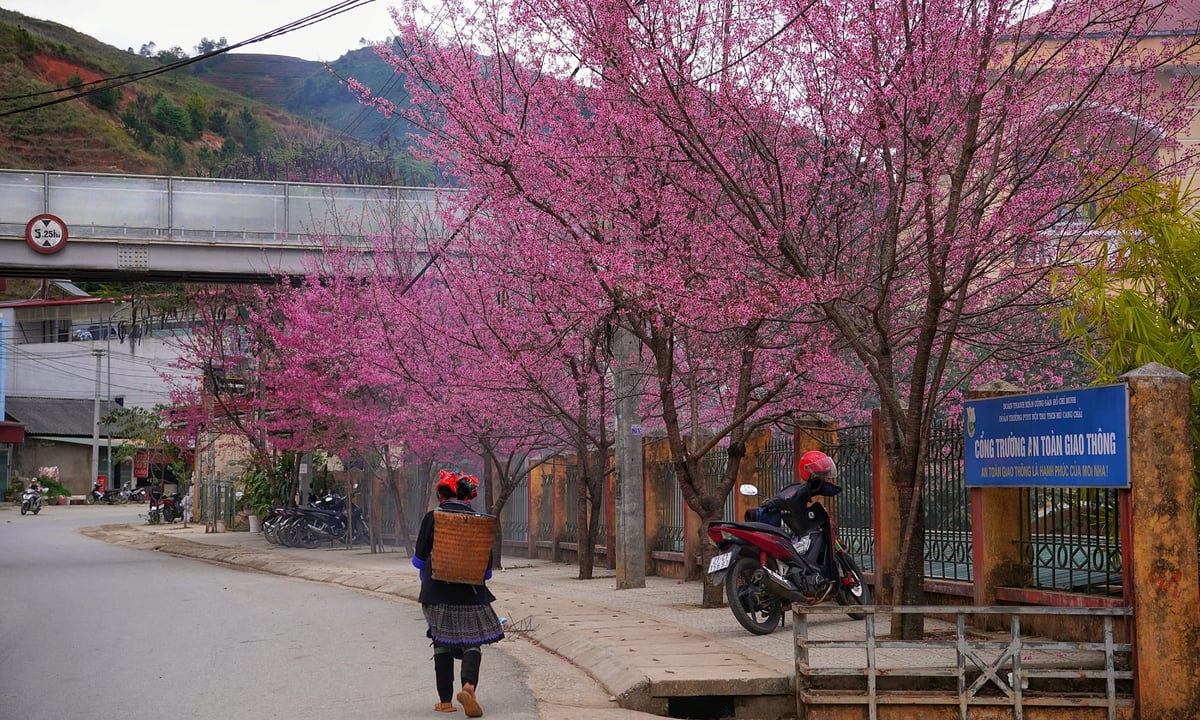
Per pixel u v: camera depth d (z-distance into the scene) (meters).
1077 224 11.69
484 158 12.52
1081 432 9.05
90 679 10.05
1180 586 8.26
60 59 138.00
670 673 8.88
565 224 12.56
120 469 77.44
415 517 29.72
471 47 14.22
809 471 11.96
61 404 72.88
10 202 27.89
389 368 19.75
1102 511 10.21
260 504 36.78
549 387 18.27
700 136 10.98
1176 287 10.96
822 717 8.30
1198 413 10.39
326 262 25.38
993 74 11.13
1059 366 14.29
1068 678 8.38
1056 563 10.50
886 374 10.93
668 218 12.04
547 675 10.11
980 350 16.00
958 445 11.91
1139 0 10.30
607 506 21.48
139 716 8.34
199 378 36.25
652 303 11.62
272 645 12.01
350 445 26.11
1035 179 10.87
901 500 10.61
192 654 11.41
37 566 25.14
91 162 114.06
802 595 11.53
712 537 11.75
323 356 24.41
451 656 8.47
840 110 10.86
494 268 15.60
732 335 14.34
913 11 10.02
